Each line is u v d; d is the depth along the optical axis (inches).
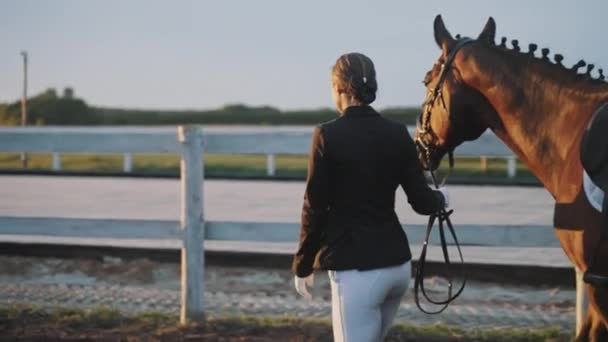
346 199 185.6
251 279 393.7
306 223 184.7
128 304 354.9
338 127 185.9
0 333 302.7
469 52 222.5
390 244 184.9
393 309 193.5
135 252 431.8
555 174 209.3
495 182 685.3
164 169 1043.3
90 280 394.0
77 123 3029.0
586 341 216.7
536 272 378.6
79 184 799.1
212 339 295.0
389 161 186.1
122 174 854.5
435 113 229.6
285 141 326.6
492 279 383.2
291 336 298.0
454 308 344.5
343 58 188.9
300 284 192.2
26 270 412.8
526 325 321.4
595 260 189.0
